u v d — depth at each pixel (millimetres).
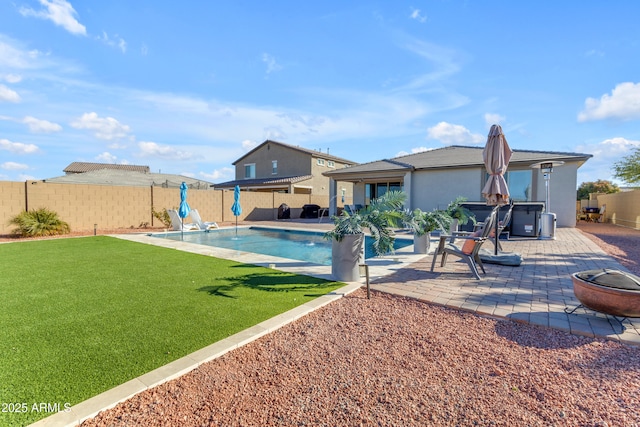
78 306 3887
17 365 2506
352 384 2381
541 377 2475
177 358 2645
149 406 2092
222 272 5754
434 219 7891
